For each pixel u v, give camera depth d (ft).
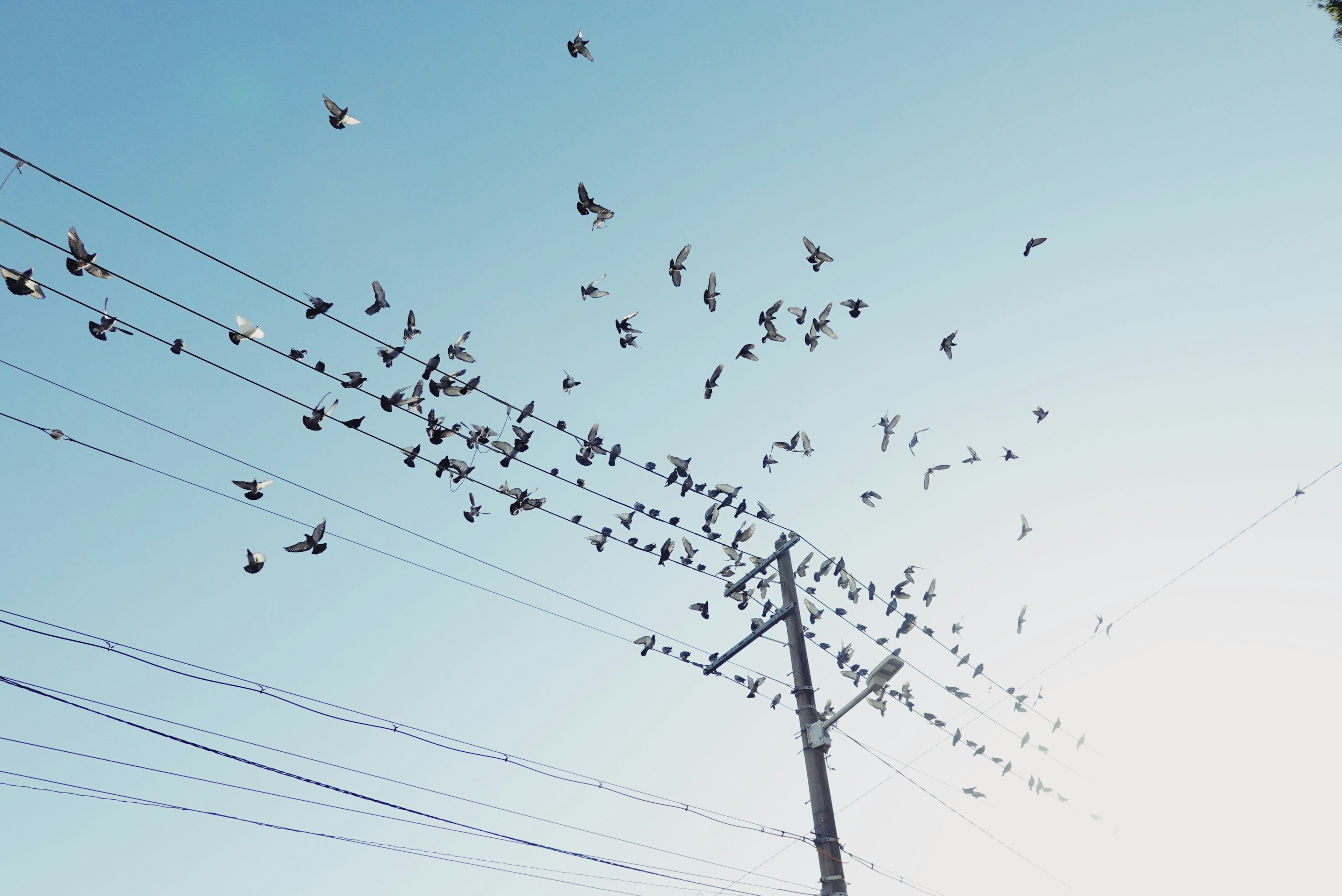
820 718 44.65
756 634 47.73
